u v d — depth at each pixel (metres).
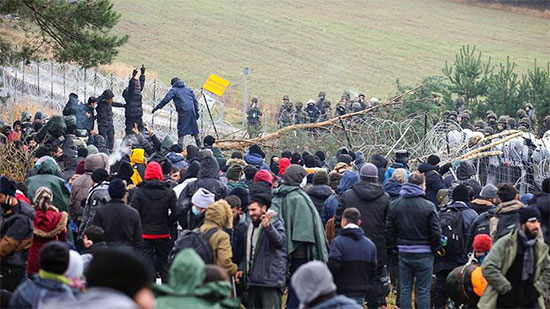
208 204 17.28
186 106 40.12
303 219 17.44
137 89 40.75
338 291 16.48
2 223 16.23
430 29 126.75
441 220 19.88
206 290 9.71
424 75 105.81
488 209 20.97
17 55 38.00
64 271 11.23
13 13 37.59
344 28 124.75
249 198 18.33
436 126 37.25
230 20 122.12
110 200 17.31
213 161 19.48
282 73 102.50
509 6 138.38
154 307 9.53
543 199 18.16
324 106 60.47
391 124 38.59
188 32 113.94
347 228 16.59
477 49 116.94
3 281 16.50
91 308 7.34
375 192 18.69
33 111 48.97
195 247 15.57
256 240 16.80
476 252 17.48
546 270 15.36
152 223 18.77
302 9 132.75
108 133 39.78
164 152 29.62
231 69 101.75
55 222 16.75
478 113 56.75
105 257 7.86
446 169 26.30
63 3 37.38
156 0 126.31
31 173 21.95
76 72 54.28
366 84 101.00
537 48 118.25
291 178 17.81
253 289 16.91
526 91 56.53
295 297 17.81
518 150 35.72
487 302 15.62
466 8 139.50
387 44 118.69
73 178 21.81
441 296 20.02
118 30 109.88
